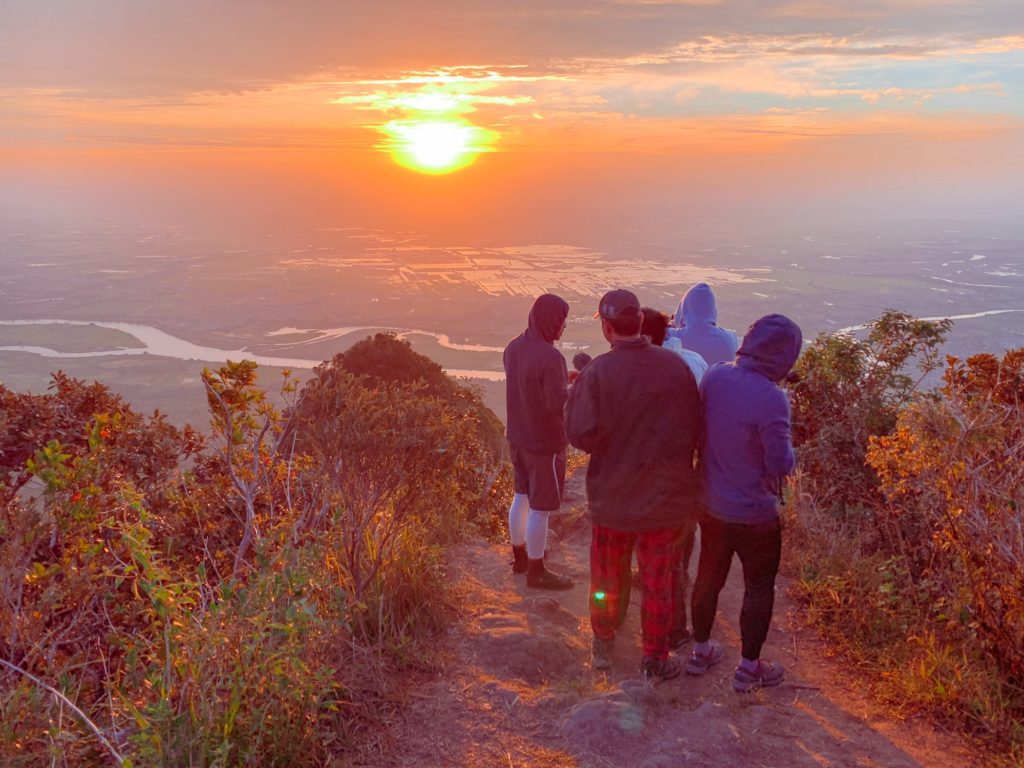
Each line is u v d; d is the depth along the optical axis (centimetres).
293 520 383
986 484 388
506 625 436
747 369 383
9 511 310
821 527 566
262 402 418
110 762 266
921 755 327
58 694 254
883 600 453
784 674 404
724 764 313
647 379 387
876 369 636
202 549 428
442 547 523
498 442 1514
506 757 310
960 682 365
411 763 301
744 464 379
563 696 357
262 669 282
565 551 617
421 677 371
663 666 398
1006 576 379
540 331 491
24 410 524
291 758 279
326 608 343
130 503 339
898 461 441
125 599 363
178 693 278
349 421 388
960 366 465
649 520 387
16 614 288
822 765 315
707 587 400
